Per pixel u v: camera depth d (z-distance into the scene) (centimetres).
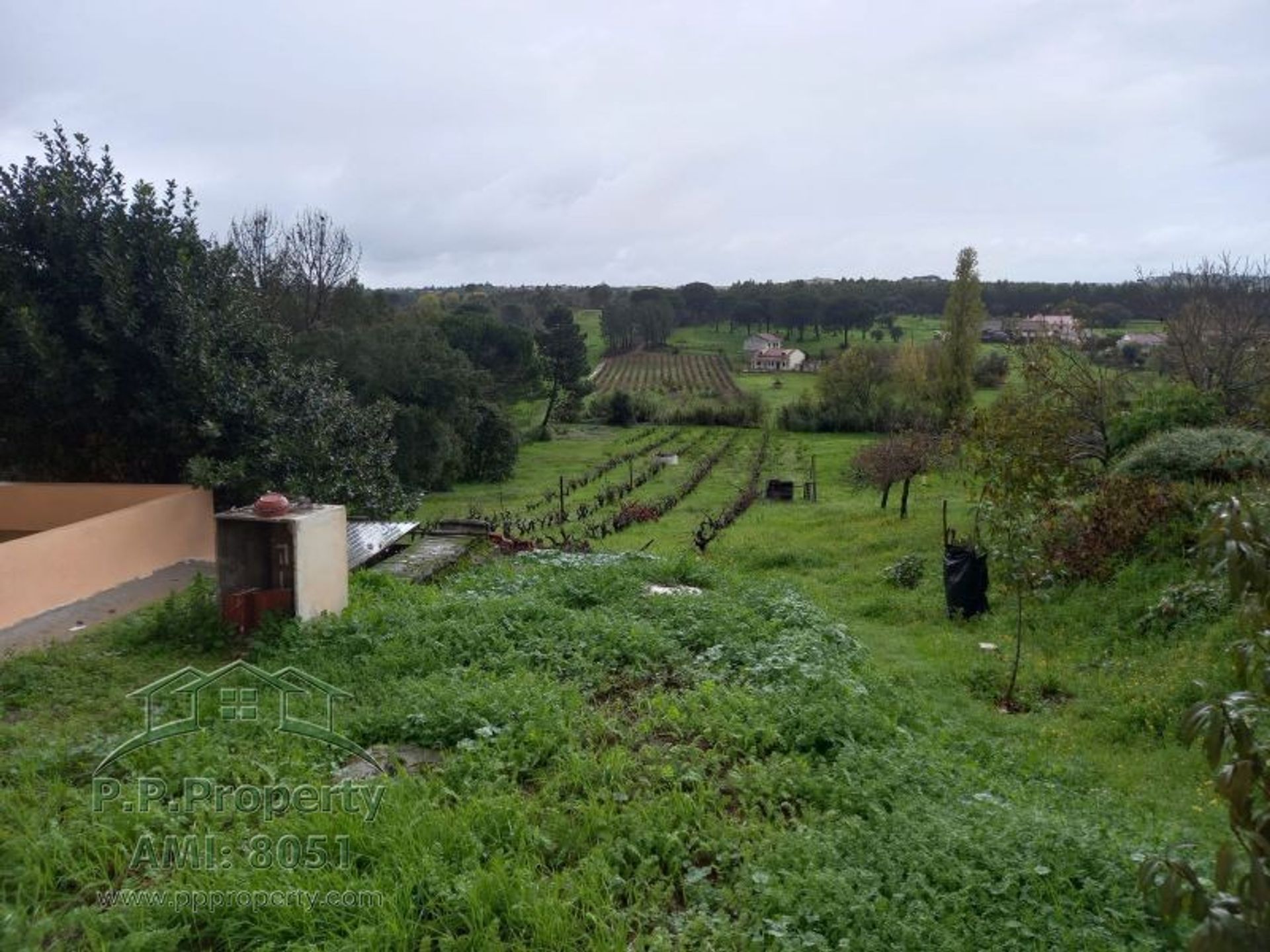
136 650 736
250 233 3900
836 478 3472
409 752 546
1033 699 841
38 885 383
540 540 1738
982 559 1121
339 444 1309
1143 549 1153
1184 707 759
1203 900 245
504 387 4784
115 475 1248
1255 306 1839
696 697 632
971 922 384
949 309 4156
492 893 380
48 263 1152
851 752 566
